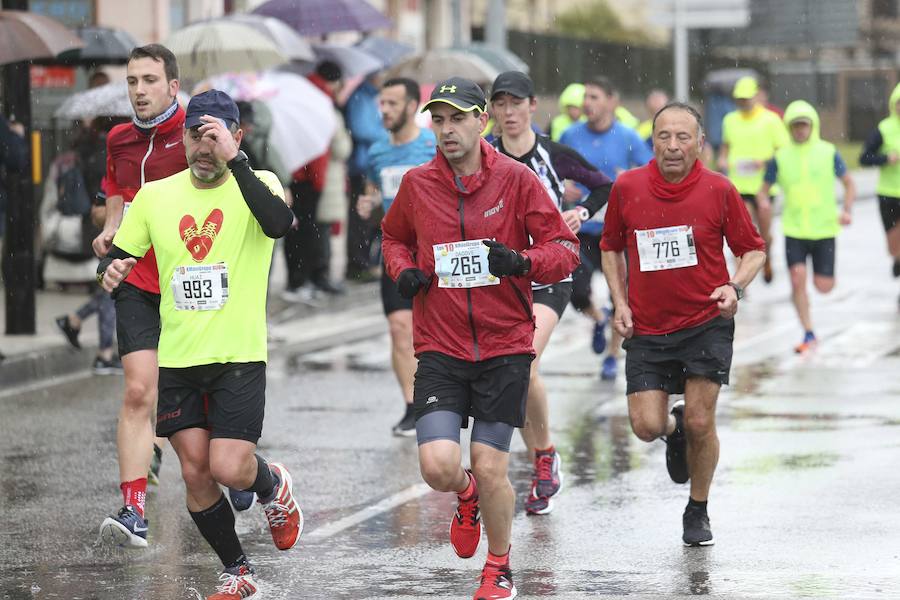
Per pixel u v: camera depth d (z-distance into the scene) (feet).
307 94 145.07
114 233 73.77
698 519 68.28
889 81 545.85
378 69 169.58
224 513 60.08
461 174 58.59
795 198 128.88
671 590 60.70
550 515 74.33
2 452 91.35
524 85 78.69
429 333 59.16
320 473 84.53
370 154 98.84
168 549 69.00
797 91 529.45
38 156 129.08
